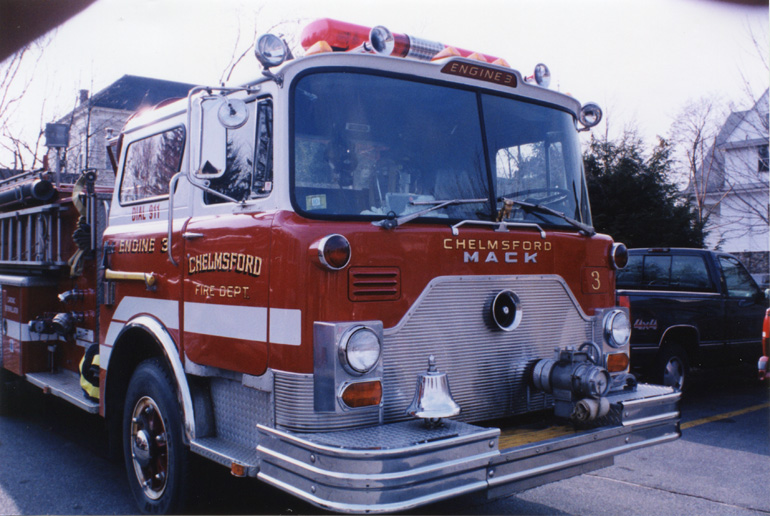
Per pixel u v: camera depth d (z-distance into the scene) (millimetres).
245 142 3719
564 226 4305
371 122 3660
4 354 6570
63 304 6102
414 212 3613
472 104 4031
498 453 3143
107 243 5121
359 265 3264
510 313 3830
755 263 26172
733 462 5684
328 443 2891
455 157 3898
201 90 3602
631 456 5895
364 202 3564
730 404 8188
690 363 8328
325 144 3516
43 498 4723
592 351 4133
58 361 6203
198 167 3650
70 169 17141
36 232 6254
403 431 3096
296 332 3191
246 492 4508
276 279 3293
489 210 3941
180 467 3961
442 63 3881
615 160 13711
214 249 3781
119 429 4734
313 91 3523
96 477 5191
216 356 3730
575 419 3721
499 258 3811
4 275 6680
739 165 26641
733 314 8586
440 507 4410
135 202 4914
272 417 3312
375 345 3188
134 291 4648
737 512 4500
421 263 3479
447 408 3141
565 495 4824
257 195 3566
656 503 4668
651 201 13234
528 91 4328
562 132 4543
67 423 6879
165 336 4137
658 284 8898
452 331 3590
